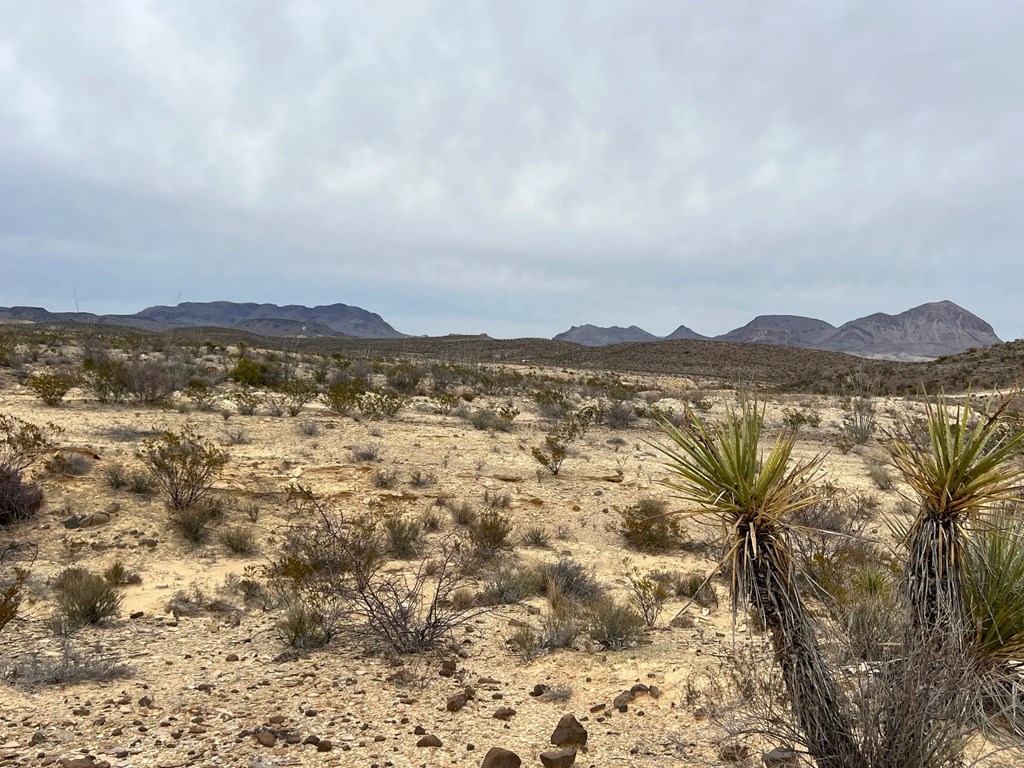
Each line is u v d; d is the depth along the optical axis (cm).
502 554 1041
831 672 346
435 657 635
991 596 424
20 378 2294
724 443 339
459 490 1355
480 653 655
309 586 771
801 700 333
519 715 508
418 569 941
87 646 634
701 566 1066
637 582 888
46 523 1005
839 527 1009
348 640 680
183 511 1055
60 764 395
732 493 334
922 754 322
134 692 528
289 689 542
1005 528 442
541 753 424
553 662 629
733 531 326
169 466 1150
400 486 1342
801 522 949
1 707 486
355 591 755
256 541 1046
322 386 2864
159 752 420
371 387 2741
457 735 467
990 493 350
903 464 381
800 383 5934
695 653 657
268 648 651
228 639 679
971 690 361
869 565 716
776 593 331
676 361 9806
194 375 2727
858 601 459
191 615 755
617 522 1262
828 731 329
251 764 407
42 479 1123
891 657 364
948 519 361
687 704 516
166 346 3544
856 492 1353
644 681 581
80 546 948
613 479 1527
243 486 1233
